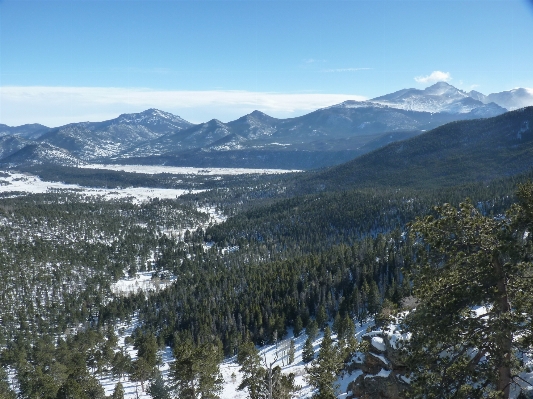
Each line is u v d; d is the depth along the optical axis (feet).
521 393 67.82
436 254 65.41
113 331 414.62
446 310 60.95
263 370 140.77
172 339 380.58
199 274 559.38
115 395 233.76
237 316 383.65
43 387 243.60
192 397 145.28
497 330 55.26
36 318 453.99
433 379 61.52
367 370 113.19
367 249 453.17
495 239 59.57
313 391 165.58
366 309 334.03
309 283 401.90
